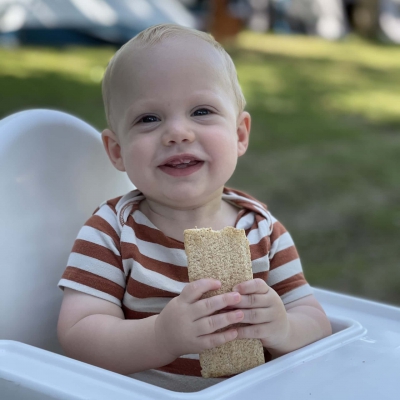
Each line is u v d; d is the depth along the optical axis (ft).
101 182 4.39
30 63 26.30
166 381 3.67
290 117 22.65
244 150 4.29
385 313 4.02
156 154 3.77
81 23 25.04
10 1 24.89
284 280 3.96
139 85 3.81
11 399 2.85
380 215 12.69
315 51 36.19
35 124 4.04
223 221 4.10
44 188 4.04
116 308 3.70
